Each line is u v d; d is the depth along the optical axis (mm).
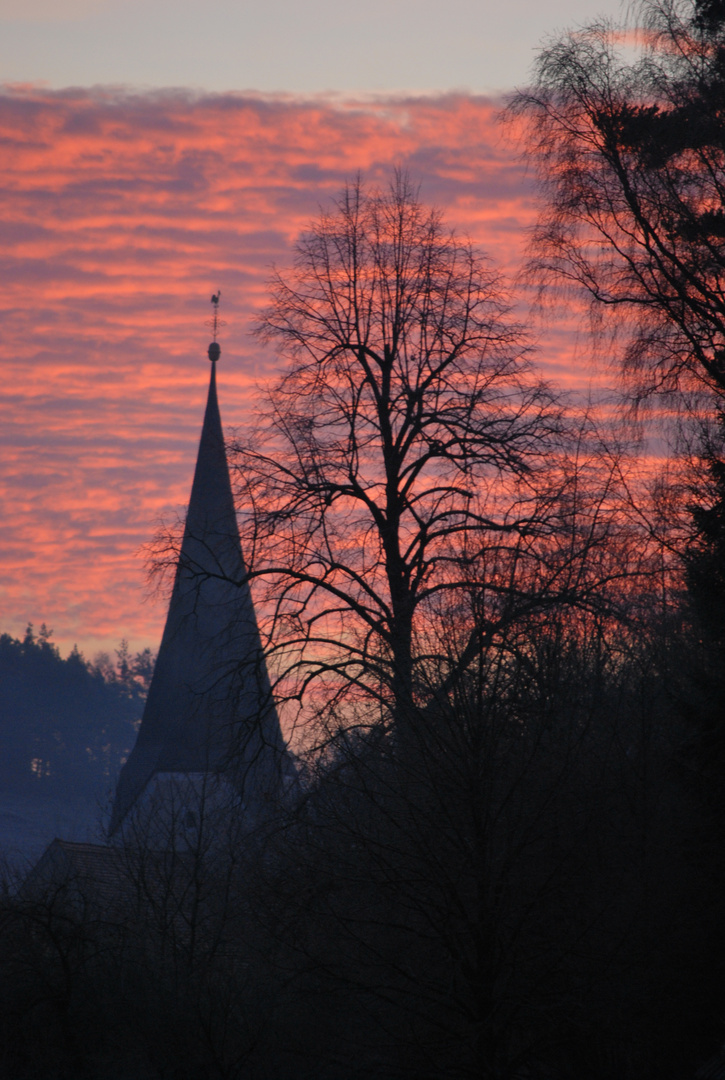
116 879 84312
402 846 55844
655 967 54812
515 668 59000
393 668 62750
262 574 84750
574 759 56625
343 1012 57219
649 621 70250
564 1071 56906
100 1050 65562
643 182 76625
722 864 58094
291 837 63156
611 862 56625
